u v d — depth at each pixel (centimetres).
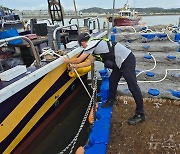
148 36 598
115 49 280
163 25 820
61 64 357
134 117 306
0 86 241
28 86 281
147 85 395
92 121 323
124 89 377
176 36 596
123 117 321
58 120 414
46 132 370
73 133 391
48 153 343
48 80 330
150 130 290
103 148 256
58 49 381
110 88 333
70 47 419
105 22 669
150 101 356
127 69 284
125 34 612
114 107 347
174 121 308
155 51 538
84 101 500
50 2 474
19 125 285
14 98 260
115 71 313
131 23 1587
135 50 550
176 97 352
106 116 319
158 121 308
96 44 277
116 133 286
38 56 304
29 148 328
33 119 317
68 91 431
